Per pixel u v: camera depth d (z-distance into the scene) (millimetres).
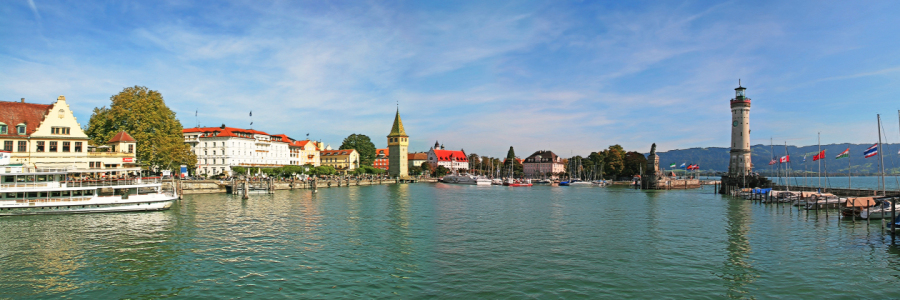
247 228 50031
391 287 29062
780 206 78938
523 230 50312
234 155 154000
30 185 56188
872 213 57031
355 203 81000
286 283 29734
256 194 100062
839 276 32250
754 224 55750
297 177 134750
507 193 119938
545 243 42750
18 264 33844
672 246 41688
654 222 57344
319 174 157625
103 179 63875
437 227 52125
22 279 30297
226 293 27781
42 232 46031
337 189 128625
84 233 45781
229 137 152375
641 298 27375
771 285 30172
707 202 89188
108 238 43438
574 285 29656
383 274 31891
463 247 40750
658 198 101312
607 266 34312
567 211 70375
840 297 27984
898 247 41406
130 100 90500
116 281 29969
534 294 27875
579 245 41906
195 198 87875
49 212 57219
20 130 74625
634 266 34406
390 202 84312
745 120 120688
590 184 178375
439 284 29703
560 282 30234
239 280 30297
